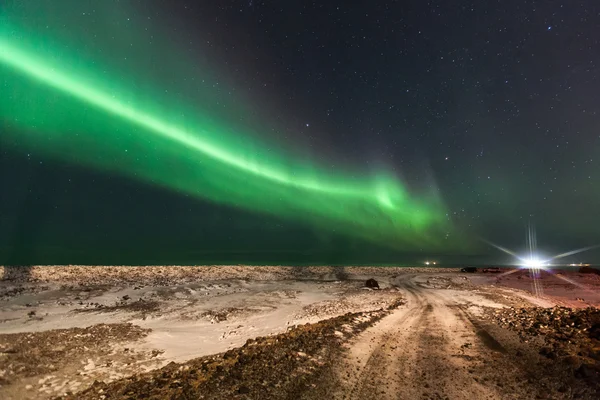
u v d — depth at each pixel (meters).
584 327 10.07
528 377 6.53
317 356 7.88
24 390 8.11
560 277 44.97
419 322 13.65
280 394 5.88
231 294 27.38
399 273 50.12
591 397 5.41
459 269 59.41
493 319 13.42
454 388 6.20
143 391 6.72
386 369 7.27
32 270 30.42
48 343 11.64
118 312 19.70
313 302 24.80
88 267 34.88
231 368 7.16
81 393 7.46
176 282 31.28
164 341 13.57
